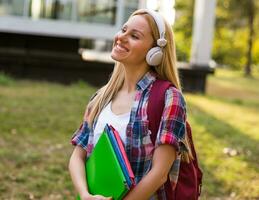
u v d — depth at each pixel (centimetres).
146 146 212
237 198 548
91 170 220
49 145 713
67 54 1461
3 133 755
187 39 3216
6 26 1469
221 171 632
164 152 208
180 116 211
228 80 2381
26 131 777
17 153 648
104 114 228
